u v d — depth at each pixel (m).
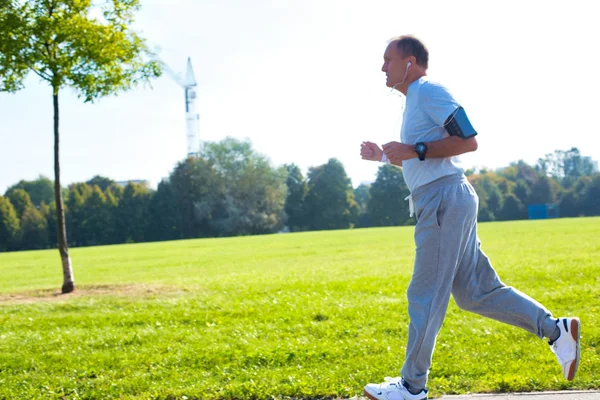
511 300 4.23
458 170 4.14
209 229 89.25
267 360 6.10
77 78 12.39
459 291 4.30
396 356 6.05
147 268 25.56
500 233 36.22
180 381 5.47
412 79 4.29
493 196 96.94
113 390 5.30
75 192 89.88
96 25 12.24
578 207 96.88
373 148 4.42
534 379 4.89
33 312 10.42
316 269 18.67
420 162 4.11
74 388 5.41
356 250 29.88
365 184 141.12
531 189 100.69
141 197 91.81
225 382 5.38
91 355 6.61
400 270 16.14
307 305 9.54
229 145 91.00
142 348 6.90
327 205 102.38
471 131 3.93
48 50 12.39
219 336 7.43
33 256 44.66
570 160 131.50
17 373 6.09
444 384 4.95
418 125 4.15
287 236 58.62
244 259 28.08
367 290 11.36
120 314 9.52
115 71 12.54
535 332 4.20
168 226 90.25
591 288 9.97
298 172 103.56
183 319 8.84
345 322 7.97
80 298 11.98
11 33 11.70
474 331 6.96
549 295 9.41
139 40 12.82
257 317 8.74
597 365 5.21
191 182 89.69
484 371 5.32
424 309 4.06
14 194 89.31
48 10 12.21
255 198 90.38
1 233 84.06
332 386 5.02
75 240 88.69
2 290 18.12
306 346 6.62
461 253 4.18
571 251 19.22
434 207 4.05
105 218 89.25
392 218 99.94
